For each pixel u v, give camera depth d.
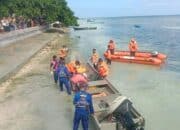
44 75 25.00
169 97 20.08
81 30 106.00
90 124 14.23
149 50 44.78
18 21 53.84
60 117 15.63
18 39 49.41
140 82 24.34
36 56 35.91
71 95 19.36
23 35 53.16
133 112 13.84
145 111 17.48
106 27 135.50
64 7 83.06
